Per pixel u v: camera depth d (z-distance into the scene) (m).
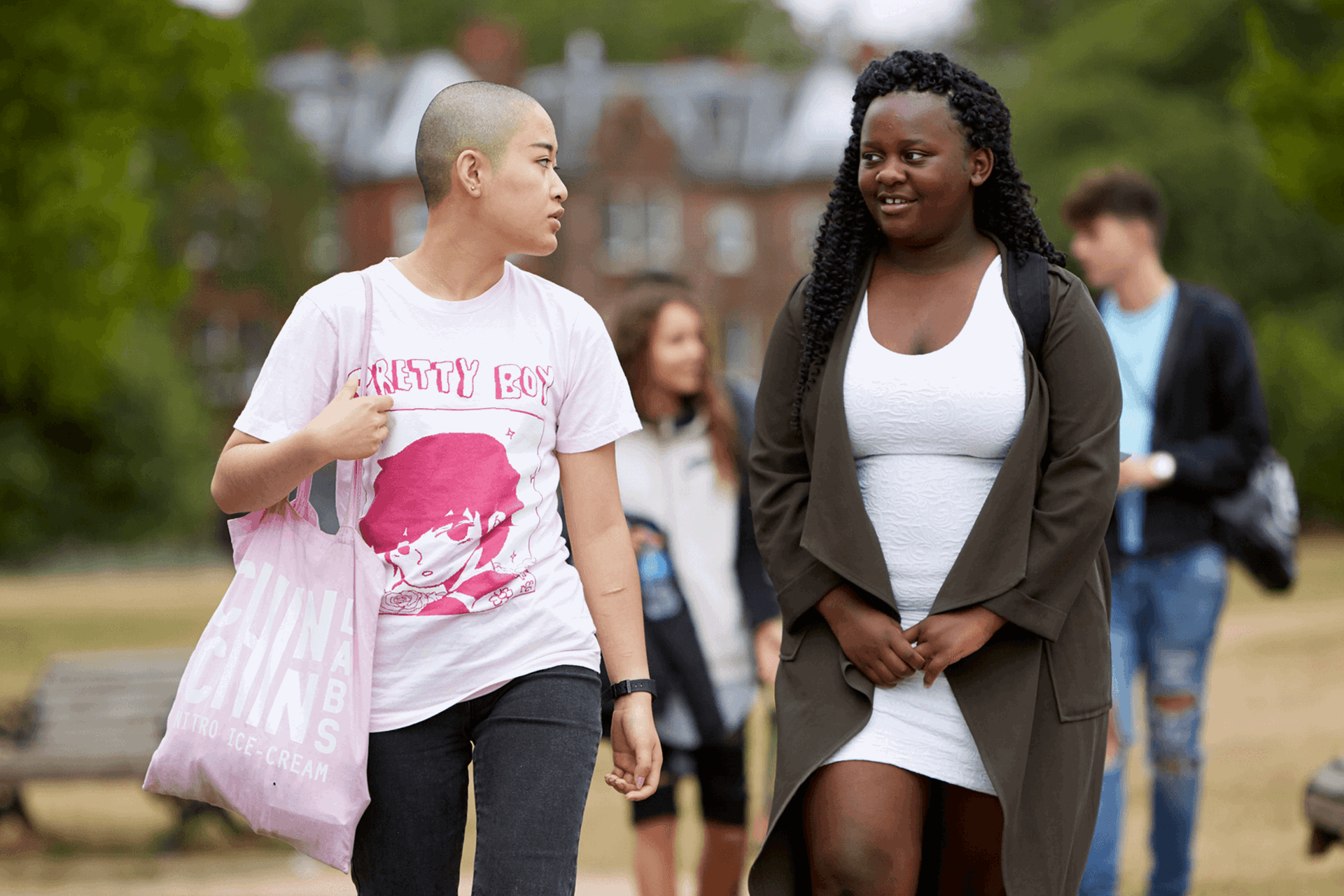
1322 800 17.02
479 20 182.25
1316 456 125.38
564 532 13.25
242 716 9.28
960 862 10.29
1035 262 10.07
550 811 9.27
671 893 15.16
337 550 9.41
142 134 82.81
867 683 10.02
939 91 9.87
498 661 9.48
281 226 169.75
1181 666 17.36
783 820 10.16
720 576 15.15
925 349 10.03
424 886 9.59
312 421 9.36
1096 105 132.25
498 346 9.75
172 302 79.31
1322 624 52.56
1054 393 9.84
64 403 90.62
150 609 83.19
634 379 15.12
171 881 25.14
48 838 29.89
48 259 70.88
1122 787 16.48
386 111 178.88
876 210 10.01
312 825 9.17
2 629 71.50
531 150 9.69
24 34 68.81
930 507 9.96
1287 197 64.69
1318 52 120.00
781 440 10.64
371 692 9.37
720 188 171.12
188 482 141.12
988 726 9.70
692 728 15.00
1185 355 17.38
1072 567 9.66
